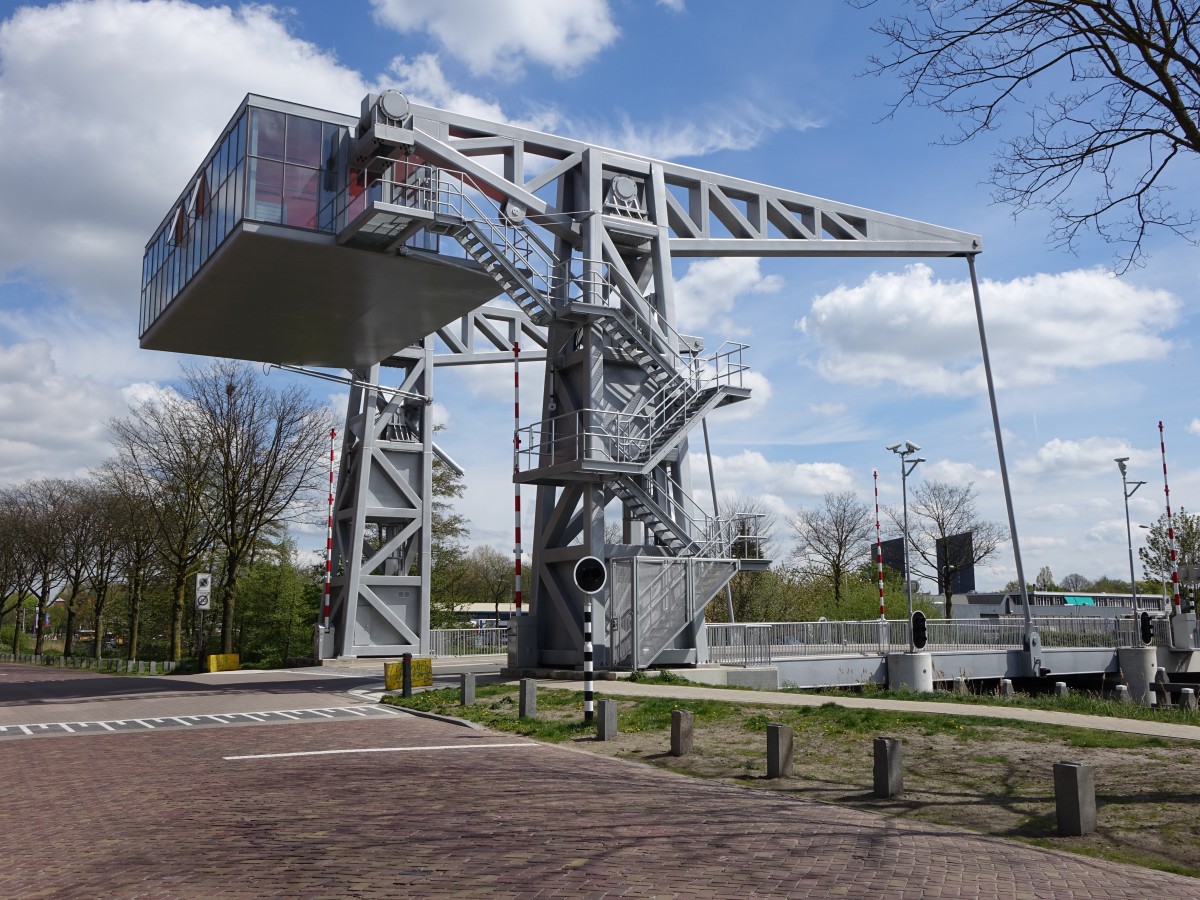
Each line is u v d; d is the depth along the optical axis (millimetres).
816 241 30516
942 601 72125
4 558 68250
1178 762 10984
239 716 18344
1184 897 6496
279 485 44312
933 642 33750
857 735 13484
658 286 27266
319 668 35156
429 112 25297
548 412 27062
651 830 8398
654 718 15398
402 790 10516
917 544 60312
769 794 10164
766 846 7801
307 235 24703
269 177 24656
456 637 42969
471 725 16281
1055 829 8477
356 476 39156
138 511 50062
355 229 23984
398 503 39812
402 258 25734
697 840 8023
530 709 16391
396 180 25500
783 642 29297
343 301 29281
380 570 41219
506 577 93875
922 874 6945
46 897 6820
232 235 24562
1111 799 9430
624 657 24234
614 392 26500
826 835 8195
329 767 12195
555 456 26109
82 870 7535
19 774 12344
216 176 26578
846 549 62688
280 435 43625
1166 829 8359
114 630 81438
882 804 9617
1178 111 10484
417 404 40969
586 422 25188
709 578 25453
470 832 8398
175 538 51562
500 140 26266
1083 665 36281
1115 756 11461
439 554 59812
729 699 17547
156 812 9719
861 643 31297
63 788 11281
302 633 58781
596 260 26109
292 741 14734
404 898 6473
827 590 62156
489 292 28641
